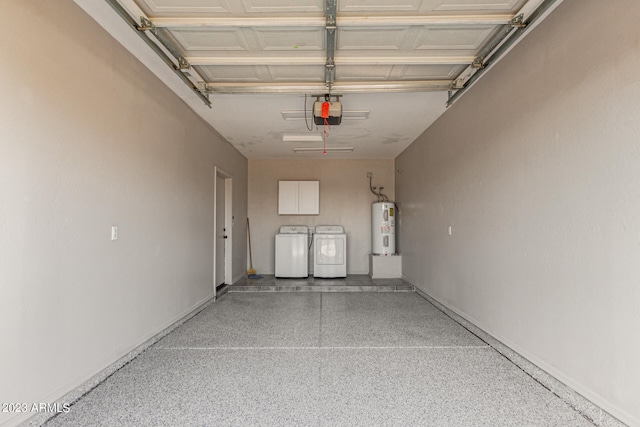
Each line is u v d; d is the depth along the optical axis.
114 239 2.62
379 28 2.46
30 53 1.88
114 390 2.31
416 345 3.18
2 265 1.72
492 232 3.18
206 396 2.24
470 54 2.85
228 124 4.82
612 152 1.88
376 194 7.22
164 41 2.55
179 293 3.81
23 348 1.83
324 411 2.06
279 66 3.06
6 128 1.74
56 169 2.06
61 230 2.09
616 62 1.86
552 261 2.36
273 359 2.86
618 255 1.84
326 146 6.21
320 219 7.25
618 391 1.84
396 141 5.83
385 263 6.64
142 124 3.03
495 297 3.13
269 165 7.28
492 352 3.00
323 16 2.33
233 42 2.66
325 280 6.45
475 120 3.51
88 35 2.34
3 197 1.73
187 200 4.04
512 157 2.85
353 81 3.40
